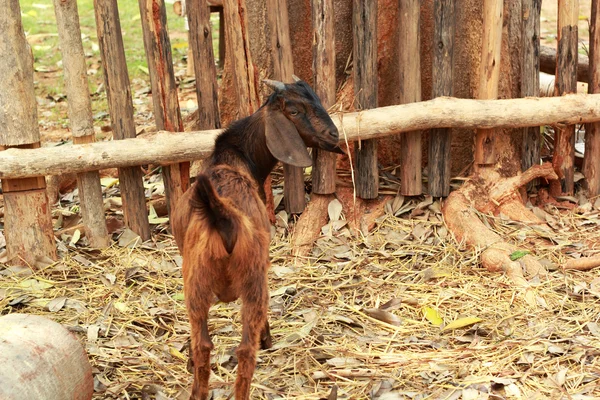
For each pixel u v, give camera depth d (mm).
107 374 4016
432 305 4680
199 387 3471
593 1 5852
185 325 4543
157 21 5316
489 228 5512
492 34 5539
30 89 5238
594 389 3766
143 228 5637
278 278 5062
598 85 5949
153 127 7371
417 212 5738
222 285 3535
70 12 5254
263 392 3826
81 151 5227
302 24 6145
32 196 5301
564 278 4953
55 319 4613
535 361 4023
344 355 4152
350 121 5395
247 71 5492
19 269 5289
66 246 5594
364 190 5707
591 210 5898
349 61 6066
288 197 5719
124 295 4887
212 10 8508
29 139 5254
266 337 4211
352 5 5648
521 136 5898
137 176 5547
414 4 5449
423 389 3807
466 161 6133
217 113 5625
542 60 6805
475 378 3869
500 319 4492
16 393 3094
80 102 5379
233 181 3783
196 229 3469
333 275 5082
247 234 3434
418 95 5621
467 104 5492
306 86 4152
